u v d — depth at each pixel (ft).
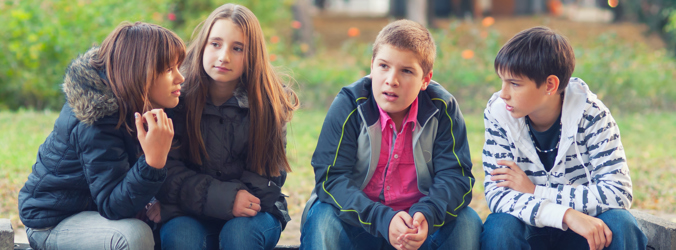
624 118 26.37
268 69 8.16
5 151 16.12
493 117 8.05
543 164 8.09
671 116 26.73
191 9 33.37
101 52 7.25
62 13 24.40
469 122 24.30
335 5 104.47
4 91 24.97
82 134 7.01
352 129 7.84
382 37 7.46
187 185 7.64
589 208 7.41
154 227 7.94
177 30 32.91
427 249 7.79
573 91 7.69
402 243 6.98
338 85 30.22
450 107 7.97
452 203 7.48
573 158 7.83
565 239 7.89
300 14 47.03
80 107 6.86
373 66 7.61
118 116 7.15
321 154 7.84
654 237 7.70
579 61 29.91
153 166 6.86
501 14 75.51
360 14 85.46
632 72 29.45
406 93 7.39
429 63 7.55
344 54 45.16
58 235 7.34
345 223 7.64
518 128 7.93
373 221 7.25
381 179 7.99
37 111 24.53
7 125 19.85
